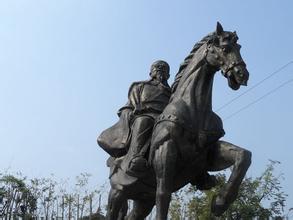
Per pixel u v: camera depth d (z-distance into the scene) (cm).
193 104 418
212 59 409
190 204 2091
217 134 417
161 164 406
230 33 408
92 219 2441
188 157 413
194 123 411
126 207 508
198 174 441
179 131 406
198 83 422
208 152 425
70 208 2562
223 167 414
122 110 495
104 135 497
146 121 452
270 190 2100
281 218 2111
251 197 2055
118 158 486
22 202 2770
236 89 401
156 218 404
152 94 476
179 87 434
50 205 2711
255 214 2017
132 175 452
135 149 447
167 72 498
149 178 451
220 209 400
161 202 402
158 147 412
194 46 440
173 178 420
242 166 394
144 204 509
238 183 393
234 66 392
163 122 414
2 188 2778
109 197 491
